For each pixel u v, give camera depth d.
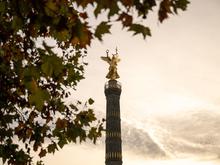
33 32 7.71
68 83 11.37
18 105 11.15
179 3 6.11
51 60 6.65
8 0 6.94
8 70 9.83
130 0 6.00
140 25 6.11
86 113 10.62
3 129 11.34
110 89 105.44
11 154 11.42
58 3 6.55
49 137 11.12
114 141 100.81
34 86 7.23
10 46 9.55
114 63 109.81
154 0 6.06
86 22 6.31
